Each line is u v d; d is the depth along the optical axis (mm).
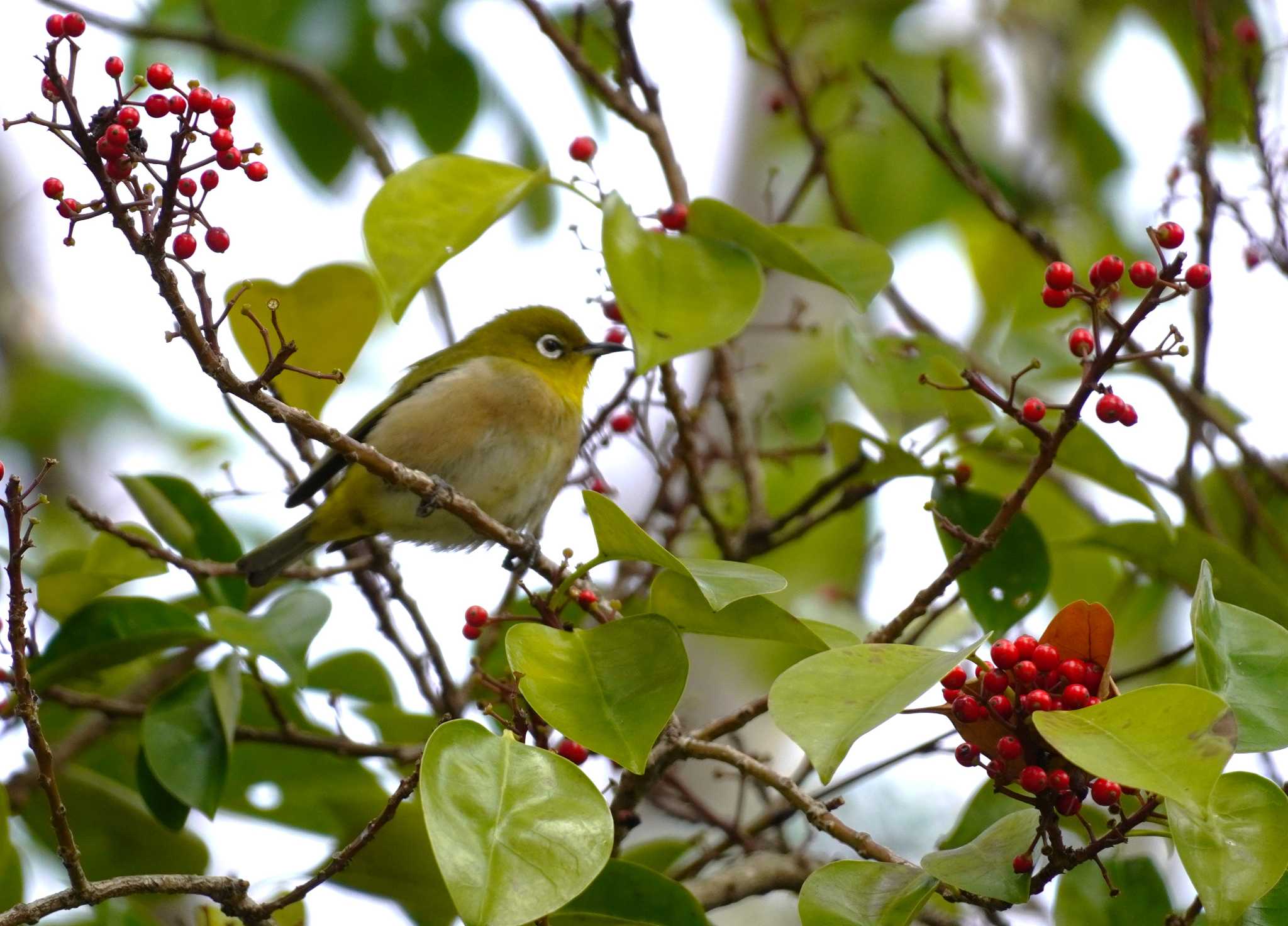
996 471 12531
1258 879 5289
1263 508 12242
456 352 12625
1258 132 10969
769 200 12133
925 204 16031
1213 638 6105
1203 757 5133
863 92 16234
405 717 10820
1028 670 5816
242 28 13875
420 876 9641
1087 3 16609
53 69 5863
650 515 11406
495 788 5680
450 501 8203
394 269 7617
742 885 9992
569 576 7273
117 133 5949
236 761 10820
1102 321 10859
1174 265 6102
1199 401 11141
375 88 14047
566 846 5527
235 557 10492
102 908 9875
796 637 7039
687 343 7820
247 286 6602
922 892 6141
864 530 14711
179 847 10391
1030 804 6191
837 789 10539
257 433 11000
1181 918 6875
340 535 11375
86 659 9266
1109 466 9141
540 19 10703
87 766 11117
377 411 12266
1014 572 9453
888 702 5617
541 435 11938
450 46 13852
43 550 15641
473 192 8062
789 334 16359
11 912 6254
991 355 14641
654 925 7043
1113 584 12555
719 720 7855
